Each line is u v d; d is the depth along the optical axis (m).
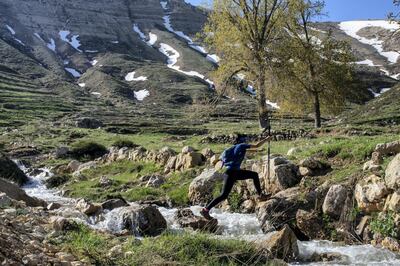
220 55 38.56
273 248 10.67
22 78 141.62
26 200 16.41
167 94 148.12
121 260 8.93
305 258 11.07
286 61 38.75
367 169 14.83
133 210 13.23
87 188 22.91
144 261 8.99
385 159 14.97
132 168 26.61
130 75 175.00
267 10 37.50
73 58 195.50
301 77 45.12
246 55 37.53
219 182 18.94
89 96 136.25
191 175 21.84
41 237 9.62
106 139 47.81
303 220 13.78
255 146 12.48
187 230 12.68
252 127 70.44
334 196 13.98
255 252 10.17
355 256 11.23
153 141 44.41
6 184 16.09
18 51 174.75
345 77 46.25
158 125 76.75
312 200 14.56
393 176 12.87
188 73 193.12
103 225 13.48
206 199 18.62
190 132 66.50
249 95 39.81
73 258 8.55
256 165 18.50
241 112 111.75
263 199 12.84
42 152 40.31
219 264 9.50
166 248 9.75
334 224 13.59
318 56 44.94
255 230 14.05
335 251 11.62
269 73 37.59
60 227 10.83
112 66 182.62
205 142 36.53
